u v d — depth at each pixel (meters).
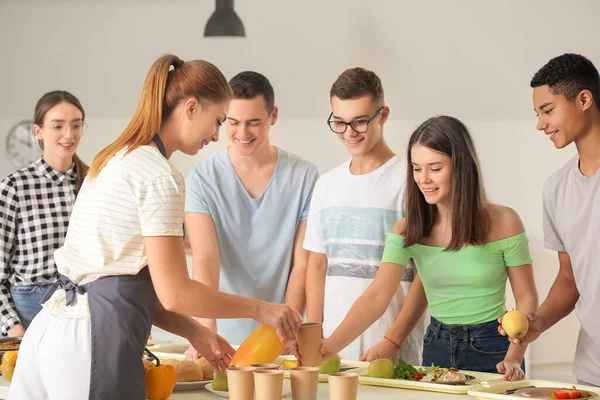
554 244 2.39
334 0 5.38
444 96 5.30
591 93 2.20
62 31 5.67
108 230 1.74
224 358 1.99
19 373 1.79
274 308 1.88
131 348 1.73
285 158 3.08
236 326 3.03
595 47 5.11
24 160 5.74
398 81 5.34
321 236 2.91
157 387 1.84
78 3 5.63
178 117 1.84
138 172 1.74
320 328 1.99
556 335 4.86
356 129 2.74
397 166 2.82
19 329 3.22
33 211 3.31
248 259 3.04
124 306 1.74
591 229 2.23
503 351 2.38
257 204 3.02
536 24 5.16
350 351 2.80
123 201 1.74
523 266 2.38
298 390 1.67
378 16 5.33
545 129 2.27
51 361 1.71
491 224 2.37
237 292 3.06
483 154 5.25
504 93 5.22
